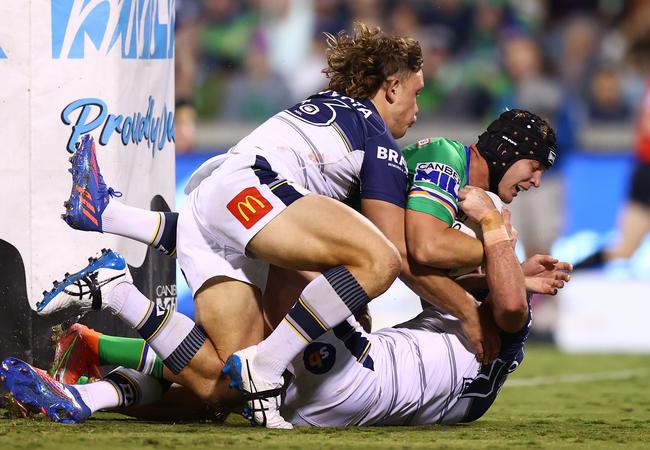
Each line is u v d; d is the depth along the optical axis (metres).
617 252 31.88
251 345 11.92
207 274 11.92
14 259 13.19
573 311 31.69
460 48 38.41
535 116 13.34
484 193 12.45
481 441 10.87
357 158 12.37
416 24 38.97
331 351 11.62
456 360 12.42
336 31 39.06
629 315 31.52
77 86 13.35
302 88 37.91
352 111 12.66
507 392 19.84
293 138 12.30
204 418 12.55
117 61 13.62
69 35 13.29
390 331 12.49
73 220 12.10
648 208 31.78
